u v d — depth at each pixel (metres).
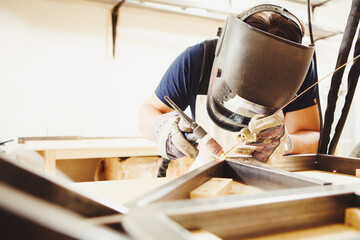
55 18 2.67
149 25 3.03
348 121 3.54
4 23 2.51
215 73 0.81
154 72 3.08
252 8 0.71
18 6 2.54
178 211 0.29
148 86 3.06
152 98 1.24
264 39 0.54
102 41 2.84
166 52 3.12
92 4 2.67
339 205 0.41
